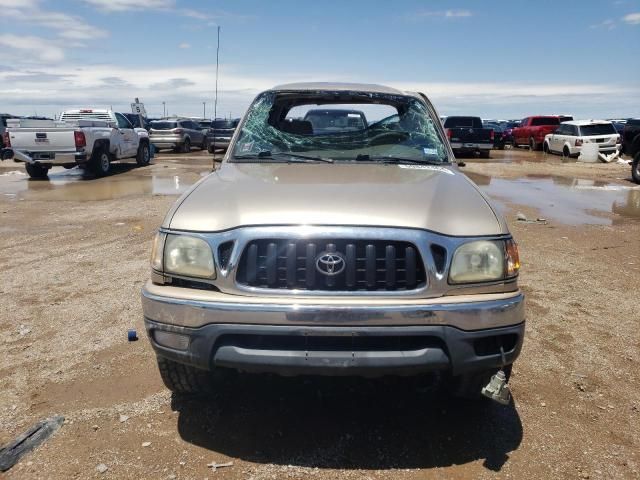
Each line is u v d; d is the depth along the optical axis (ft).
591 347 13.39
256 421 10.05
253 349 8.38
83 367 12.10
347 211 8.75
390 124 14.12
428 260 8.45
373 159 12.72
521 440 9.59
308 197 9.26
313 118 14.44
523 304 8.86
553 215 31.22
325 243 8.45
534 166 63.16
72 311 15.44
